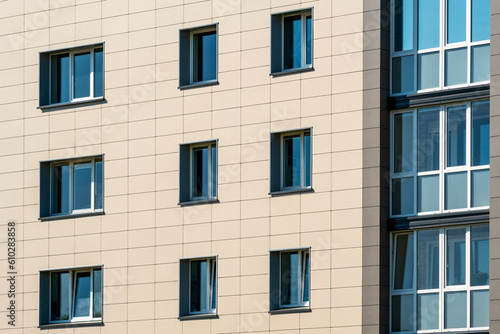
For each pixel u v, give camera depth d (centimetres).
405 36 4781
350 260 4672
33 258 5394
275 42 4972
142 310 5091
